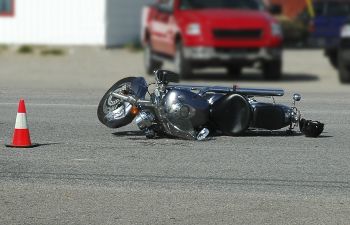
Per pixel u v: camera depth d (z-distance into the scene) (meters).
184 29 76.06
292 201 28.53
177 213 27.00
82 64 95.25
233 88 41.16
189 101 38.91
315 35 105.31
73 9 114.62
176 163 34.28
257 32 76.44
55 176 31.80
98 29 114.50
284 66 96.44
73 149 37.19
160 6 82.81
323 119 48.12
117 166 33.62
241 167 33.69
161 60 82.56
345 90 68.75
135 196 29.02
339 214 27.03
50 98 58.16
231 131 40.34
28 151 36.62
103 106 40.25
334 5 105.19
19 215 26.66
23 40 115.88
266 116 40.56
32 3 115.19
